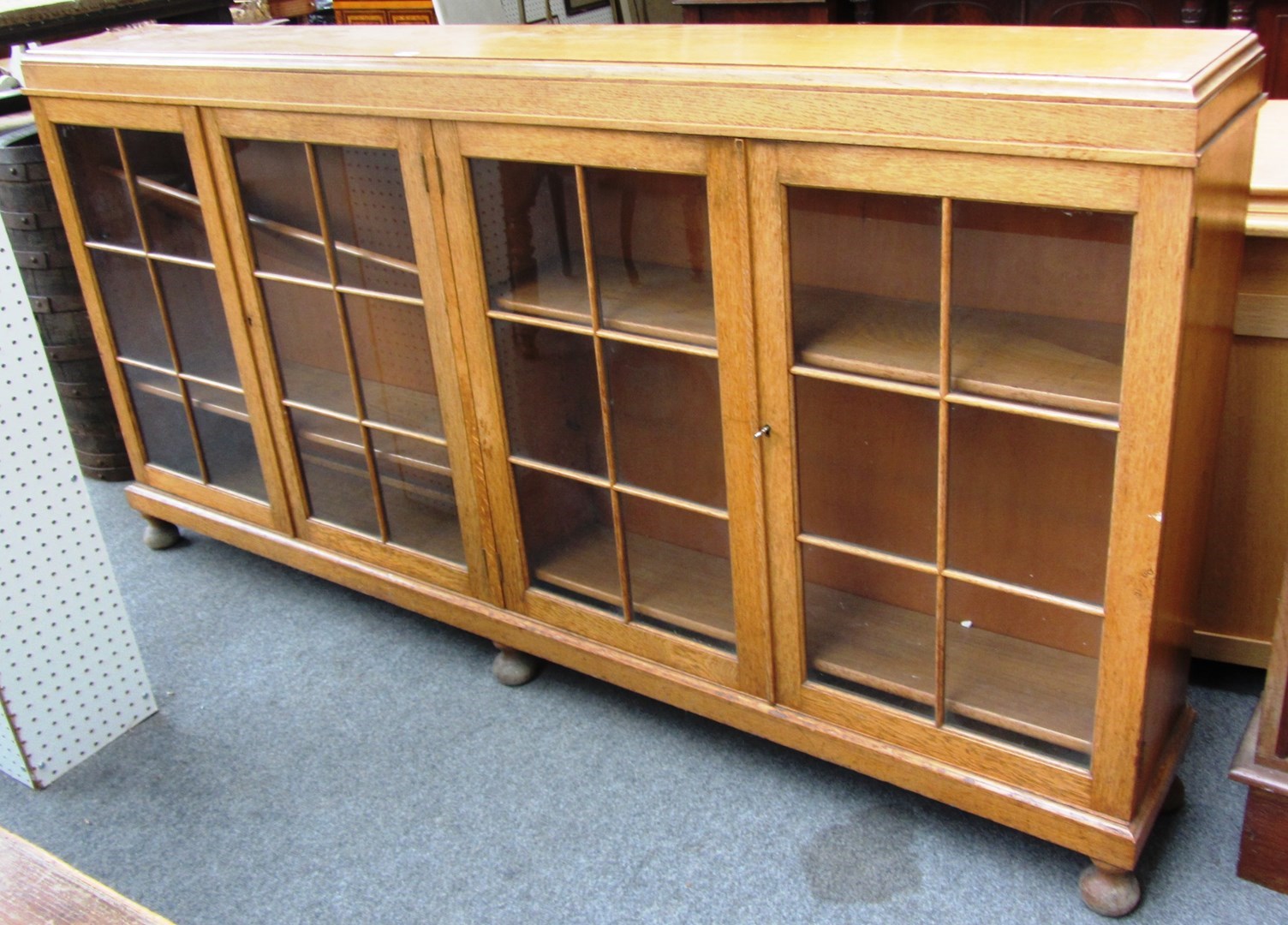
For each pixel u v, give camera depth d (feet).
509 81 5.27
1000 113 4.09
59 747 6.63
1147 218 3.97
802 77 4.46
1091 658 4.91
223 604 8.18
